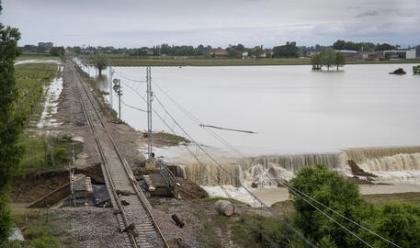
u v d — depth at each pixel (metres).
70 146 56.44
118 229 31.59
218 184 52.84
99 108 92.12
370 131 79.75
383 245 24.31
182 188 46.41
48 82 144.25
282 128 82.62
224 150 62.75
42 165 47.62
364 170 59.06
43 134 63.06
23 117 23.41
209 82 184.00
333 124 87.44
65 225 32.41
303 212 30.33
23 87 105.50
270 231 32.41
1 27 22.50
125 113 98.62
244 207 39.41
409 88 162.88
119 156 52.31
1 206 22.91
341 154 59.19
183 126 84.12
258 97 132.88
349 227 27.27
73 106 93.25
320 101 124.19
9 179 23.00
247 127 83.38
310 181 31.39
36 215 34.38
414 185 53.81
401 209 25.64
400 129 81.88
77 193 41.41
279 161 57.22
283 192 50.66
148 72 57.59
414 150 61.81
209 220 35.41
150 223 32.81
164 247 29.09
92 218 33.72
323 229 27.88
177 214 36.03
